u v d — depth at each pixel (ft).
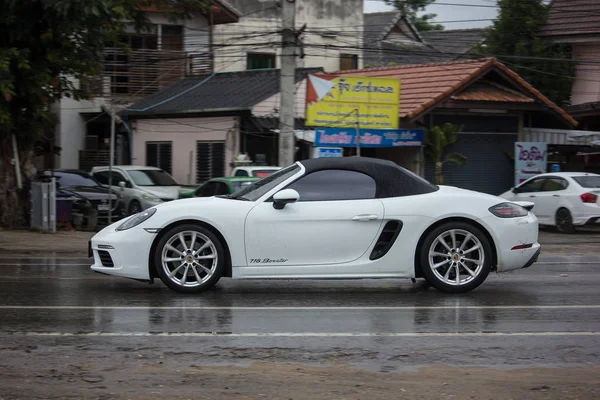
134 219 27.53
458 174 76.74
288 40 54.65
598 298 27.66
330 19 116.37
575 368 18.28
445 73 77.56
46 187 56.24
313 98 63.87
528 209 29.37
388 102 66.59
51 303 25.91
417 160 72.74
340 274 26.78
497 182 78.89
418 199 27.20
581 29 91.30
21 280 31.76
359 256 26.89
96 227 60.75
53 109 98.43
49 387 16.43
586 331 22.13
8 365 18.08
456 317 23.91
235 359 18.70
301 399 15.72
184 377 17.17
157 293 27.96
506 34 95.55
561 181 63.36
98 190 67.31
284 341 20.56
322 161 27.99
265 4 111.04
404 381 17.02
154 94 96.32
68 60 57.11
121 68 99.86
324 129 64.13
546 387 16.75
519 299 27.27
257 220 26.63
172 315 23.84
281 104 54.90
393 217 26.86
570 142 79.15
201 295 27.53
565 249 50.85
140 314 23.98
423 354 19.35
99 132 102.58
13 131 58.34
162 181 73.05
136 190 69.36
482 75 75.25
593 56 92.99
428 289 29.25
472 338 21.11
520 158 75.36
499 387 16.69
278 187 27.27
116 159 97.50
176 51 96.32
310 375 17.40
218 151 83.30
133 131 94.02
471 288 27.53
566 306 25.96
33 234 54.85
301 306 25.50
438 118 75.20
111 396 15.84
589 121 87.92
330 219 26.71
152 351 19.40
